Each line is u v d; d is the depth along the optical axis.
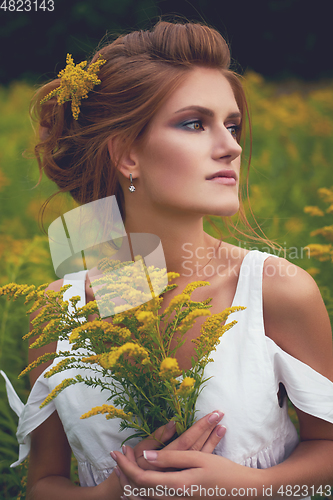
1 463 1.87
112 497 1.12
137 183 1.17
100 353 0.97
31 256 2.46
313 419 1.18
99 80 1.19
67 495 1.22
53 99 1.36
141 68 1.12
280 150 4.71
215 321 0.95
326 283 2.09
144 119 1.09
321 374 1.16
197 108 1.06
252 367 1.12
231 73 1.22
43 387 1.34
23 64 8.95
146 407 1.08
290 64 9.64
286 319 1.14
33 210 3.83
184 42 1.09
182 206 1.09
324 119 5.13
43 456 1.37
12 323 2.23
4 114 6.79
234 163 1.10
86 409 1.23
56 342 1.36
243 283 1.19
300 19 9.50
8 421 2.04
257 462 1.15
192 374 1.00
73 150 1.32
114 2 8.38
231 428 1.10
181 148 1.06
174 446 1.03
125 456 1.06
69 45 8.66
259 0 9.28
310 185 3.84
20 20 8.70
